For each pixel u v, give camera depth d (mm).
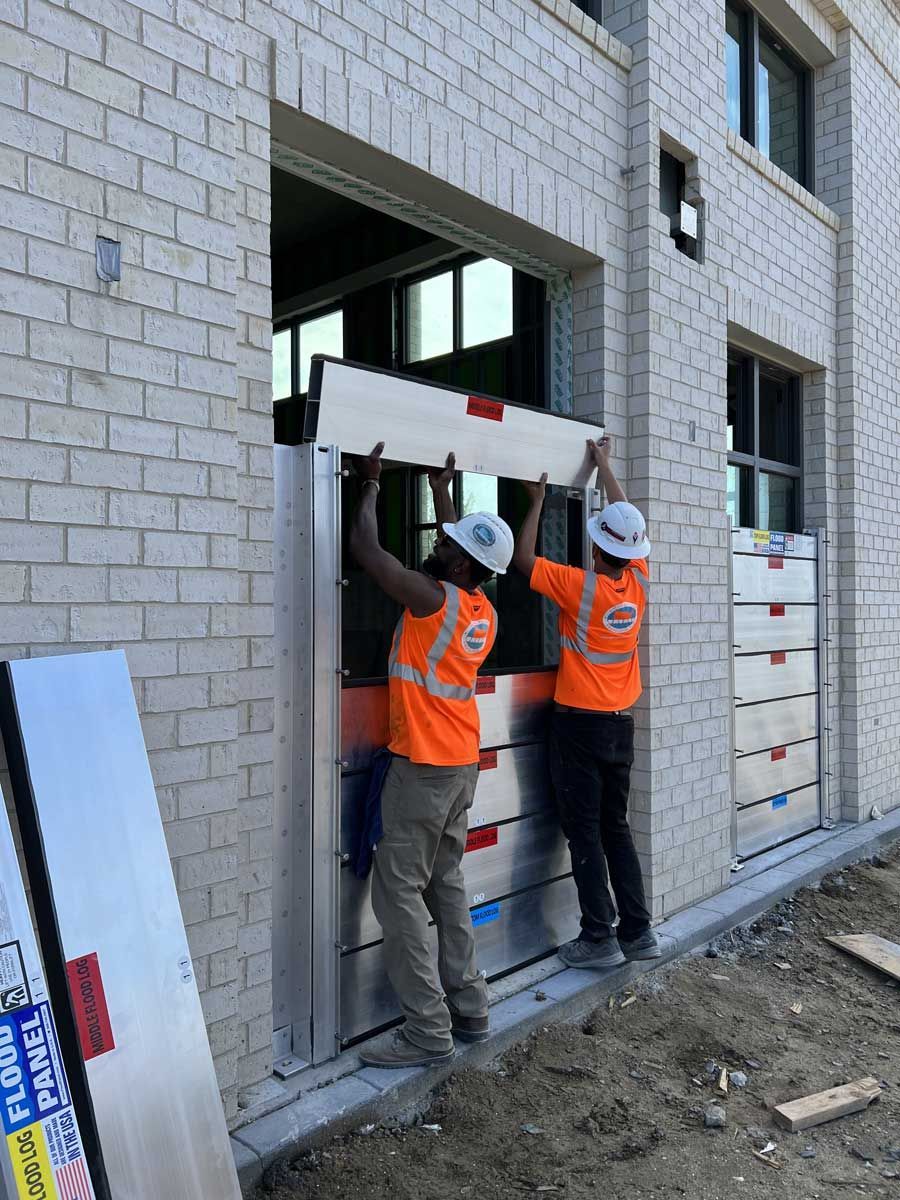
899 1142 3430
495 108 4230
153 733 2799
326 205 6770
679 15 5316
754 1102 3631
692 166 5504
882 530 7918
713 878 5477
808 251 6988
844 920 5613
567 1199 2961
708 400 5523
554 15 4555
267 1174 2920
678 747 5156
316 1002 3400
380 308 6801
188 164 2887
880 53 7832
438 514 3928
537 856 4430
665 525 5094
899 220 8297
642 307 4992
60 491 2576
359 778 3607
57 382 2568
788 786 6773
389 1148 3127
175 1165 2432
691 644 5289
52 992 2309
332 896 3453
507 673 4266
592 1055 3805
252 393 3246
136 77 2756
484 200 4137
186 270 2879
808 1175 3191
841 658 7445
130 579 2736
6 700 2348
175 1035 2498
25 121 2502
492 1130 3273
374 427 3580
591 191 4797
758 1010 4395
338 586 3473
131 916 2451
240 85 3211
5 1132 2129
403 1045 3430
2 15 2459
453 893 3598
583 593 4195
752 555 6367
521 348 5426
